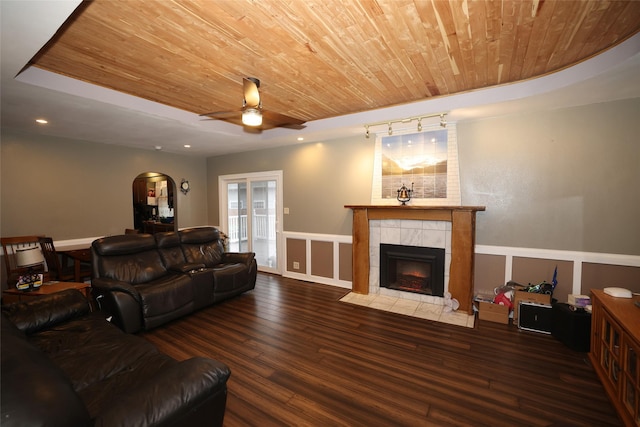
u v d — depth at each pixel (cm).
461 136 366
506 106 307
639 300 225
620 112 288
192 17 173
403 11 168
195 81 272
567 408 195
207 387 132
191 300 345
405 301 398
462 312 356
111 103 292
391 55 223
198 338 294
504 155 343
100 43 203
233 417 188
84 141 466
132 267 346
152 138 453
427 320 336
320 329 314
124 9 164
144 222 759
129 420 109
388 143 417
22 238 386
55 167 437
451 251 365
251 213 584
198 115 379
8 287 362
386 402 202
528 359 253
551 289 311
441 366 244
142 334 301
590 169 302
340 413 192
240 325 324
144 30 187
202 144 505
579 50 220
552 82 261
